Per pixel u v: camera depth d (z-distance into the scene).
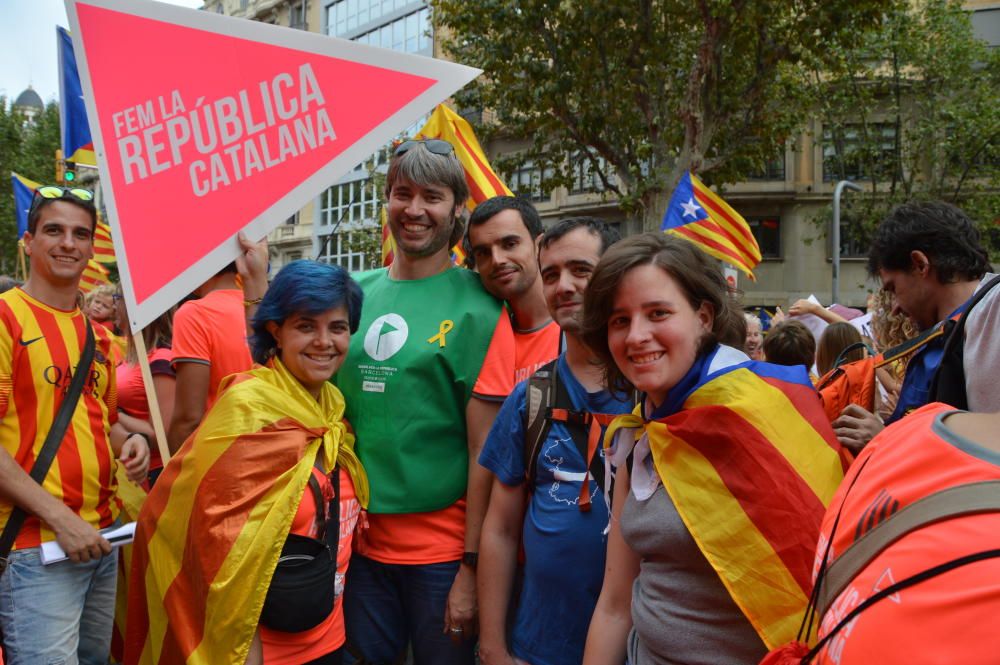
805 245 24.91
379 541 2.65
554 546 2.18
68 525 2.60
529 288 2.82
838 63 13.38
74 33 2.66
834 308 7.41
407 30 30.42
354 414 2.68
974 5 23.31
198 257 2.71
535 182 26.67
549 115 14.23
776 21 12.71
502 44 12.89
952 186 21.08
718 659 1.60
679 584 1.65
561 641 2.17
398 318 2.72
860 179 23.69
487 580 2.38
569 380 2.31
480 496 2.54
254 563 2.11
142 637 2.33
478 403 2.63
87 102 2.64
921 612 0.73
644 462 1.78
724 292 1.77
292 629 2.18
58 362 2.78
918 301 2.45
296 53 2.88
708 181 15.12
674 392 1.73
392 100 2.94
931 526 0.78
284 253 36.09
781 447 1.61
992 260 18.84
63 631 2.65
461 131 5.56
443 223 2.77
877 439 1.04
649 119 13.48
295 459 2.24
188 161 2.74
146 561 2.31
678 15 12.62
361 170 28.66
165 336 3.83
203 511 2.15
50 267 2.79
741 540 1.57
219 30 2.81
